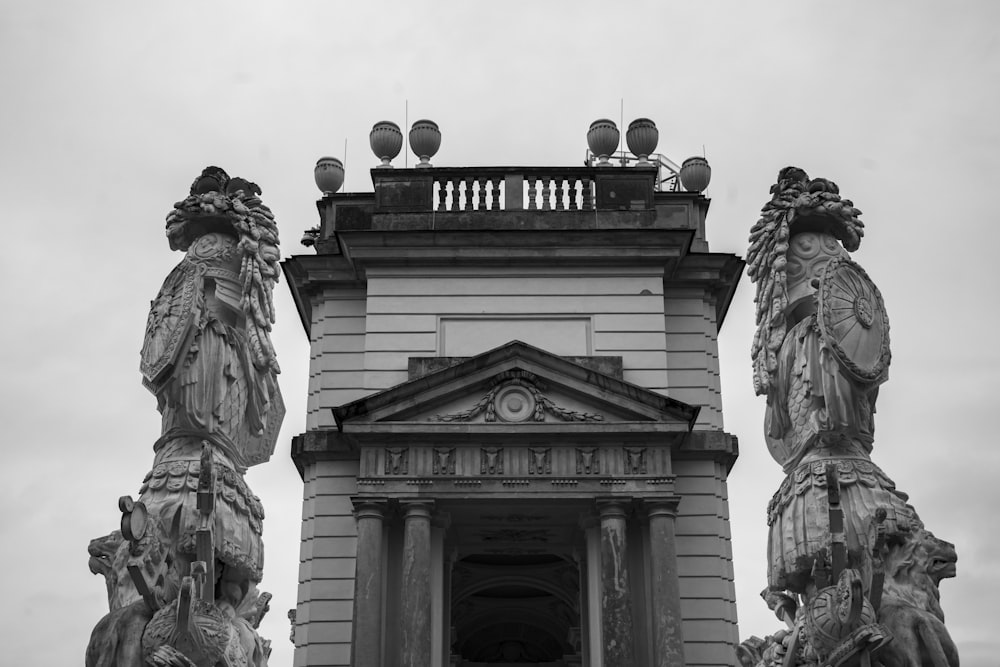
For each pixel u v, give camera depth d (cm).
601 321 2661
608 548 2408
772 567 1838
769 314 1930
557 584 3225
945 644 1641
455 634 3388
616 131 2839
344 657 2458
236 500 1848
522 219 2725
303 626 2492
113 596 1767
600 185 2758
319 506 2555
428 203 2739
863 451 1864
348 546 2528
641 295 2683
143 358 1906
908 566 1725
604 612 2369
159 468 1841
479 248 2691
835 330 1847
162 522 1770
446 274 2695
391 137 2848
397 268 2697
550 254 2689
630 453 2462
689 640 2469
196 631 1670
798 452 1880
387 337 2648
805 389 1862
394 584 2448
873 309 1892
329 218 2853
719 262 2748
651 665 2391
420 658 2336
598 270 2702
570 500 2441
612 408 2489
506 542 2695
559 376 2500
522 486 2441
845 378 1841
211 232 2002
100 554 1816
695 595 2498
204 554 1712
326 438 2588
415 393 2480
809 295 1920
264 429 1981
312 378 2702
